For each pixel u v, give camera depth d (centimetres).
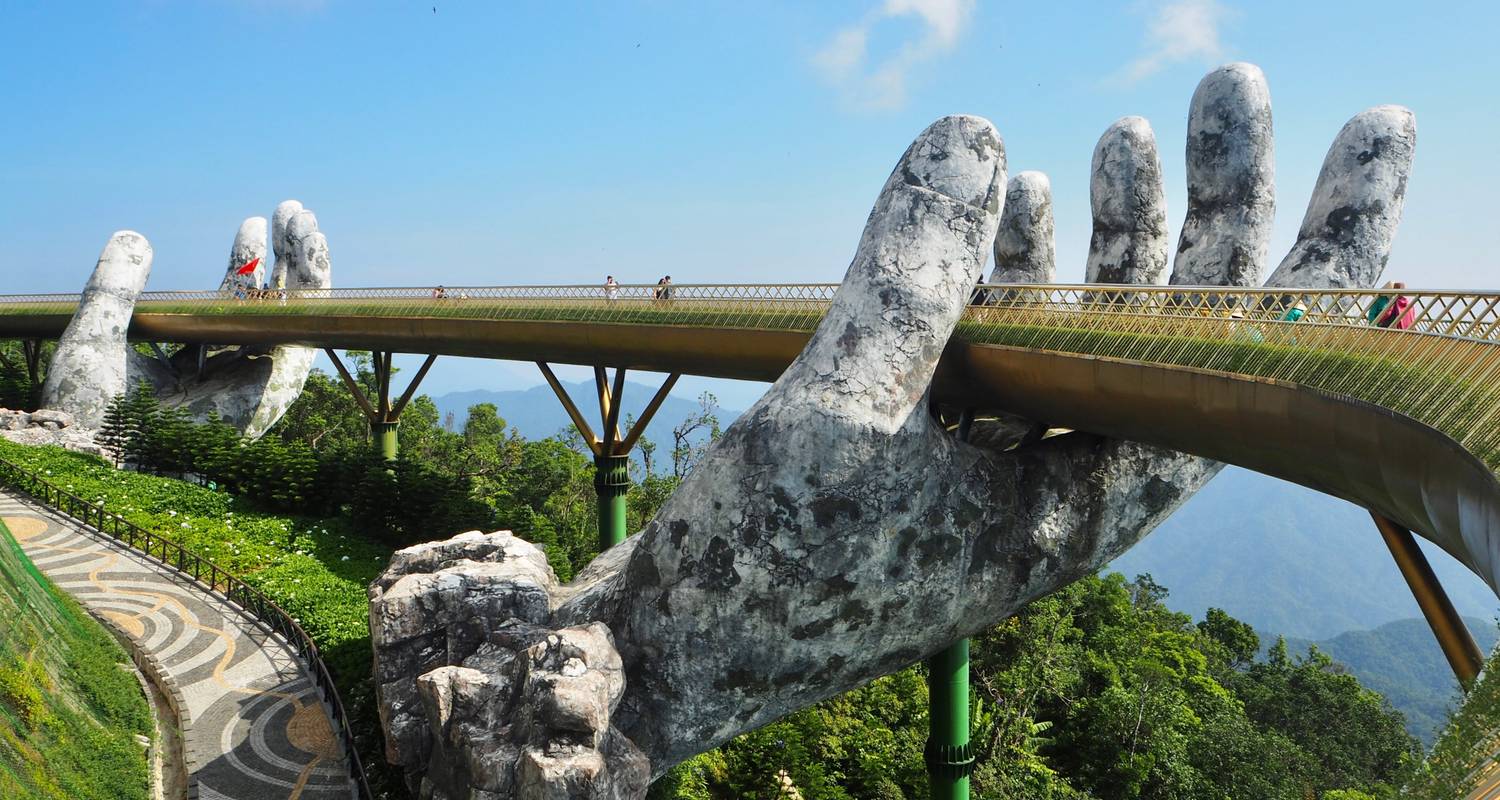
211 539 3525
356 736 2133
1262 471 1539
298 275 5294
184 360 5750
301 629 2634
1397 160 2062
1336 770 5297
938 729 2591
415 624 1897
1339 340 1317
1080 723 4822
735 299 2700
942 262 1867
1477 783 838
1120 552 2128
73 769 1719
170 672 2498
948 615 1964
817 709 3912
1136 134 2470
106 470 4228
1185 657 5956
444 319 3712
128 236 5347
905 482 1847
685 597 1845
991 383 1986
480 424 8256
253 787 2022
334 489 4116
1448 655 1330
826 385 1816
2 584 2041
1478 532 915
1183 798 4428
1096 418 1783
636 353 3091
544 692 1670
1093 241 2564
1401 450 1106
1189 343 1548
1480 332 1086
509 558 2097
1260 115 2222
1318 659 6806
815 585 1828
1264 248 2245
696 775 2975
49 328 5675
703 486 1844
